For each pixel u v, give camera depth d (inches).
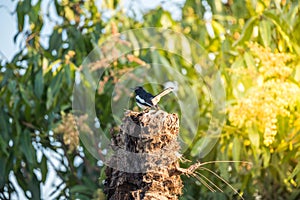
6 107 502.6
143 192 305.4
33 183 528.7
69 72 464.4
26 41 494.3
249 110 408.5
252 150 464.8
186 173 316.8
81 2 513.7
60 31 502.6
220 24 473.1
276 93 408.8
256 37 452.4
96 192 474.6
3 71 508.7
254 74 421.4
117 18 498.9
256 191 488.4
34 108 506.3
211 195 478.9
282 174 468.1
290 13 447.8
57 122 485.1
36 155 503.8
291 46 441.4
